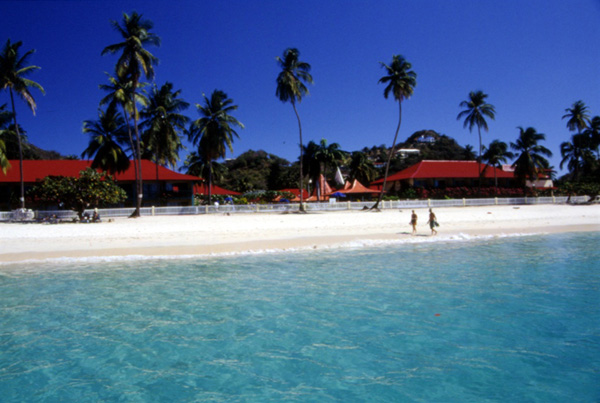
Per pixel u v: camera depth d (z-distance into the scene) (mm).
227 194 59094
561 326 8547
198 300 10805
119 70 34688
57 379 6469
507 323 8758
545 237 23062
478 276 13305
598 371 6516
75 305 10453
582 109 61375
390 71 42531
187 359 7180
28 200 41094
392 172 102812
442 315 9352
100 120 43000
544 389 5957
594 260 15961
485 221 31359
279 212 39312
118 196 31656
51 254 17609
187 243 20562
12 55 33469
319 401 5668
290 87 39531
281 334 8312
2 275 13875
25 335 8383
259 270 14531
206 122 44812
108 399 5824
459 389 5977
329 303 10422
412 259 16500
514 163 58531
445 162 62344
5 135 41844
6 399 5828
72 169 46719
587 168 66750
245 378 6438
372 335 8172
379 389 6004
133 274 13945
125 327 8820
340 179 67312
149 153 57812
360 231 25250
